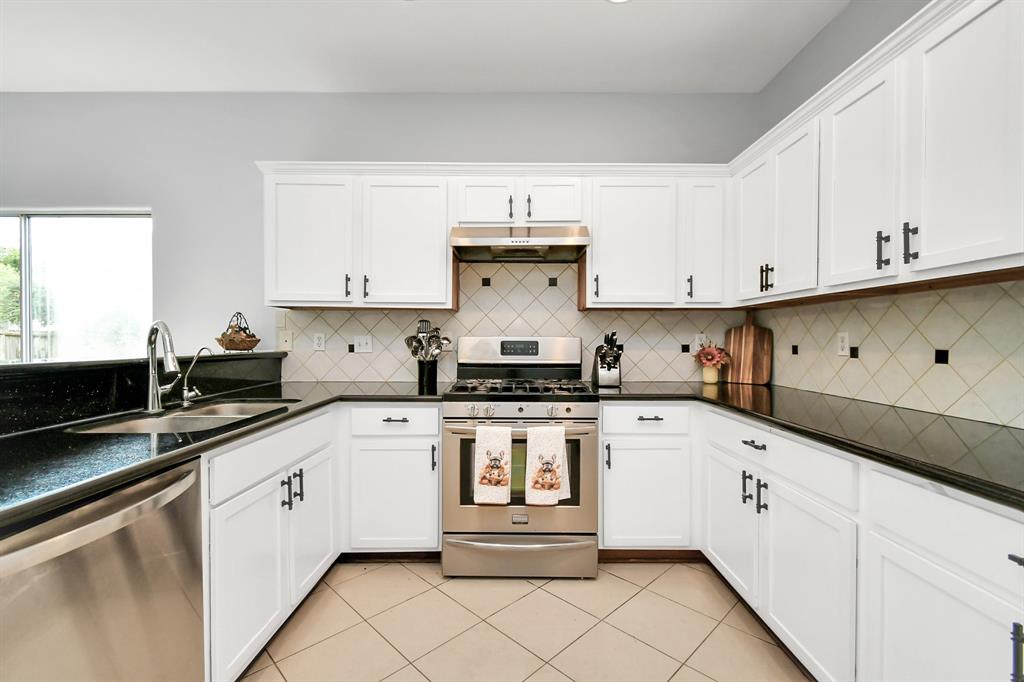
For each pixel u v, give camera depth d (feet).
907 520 3.27
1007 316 4.10
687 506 6.92
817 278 5.26
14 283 9.18
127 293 9.25
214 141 8.84
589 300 7.59
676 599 6.12
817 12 6.56
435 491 6.86
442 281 7.51
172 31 7.02
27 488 2.70
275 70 8.08
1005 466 3.06
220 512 4.13
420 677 4.72
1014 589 2.55
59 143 8.79
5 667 2.46
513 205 7.52
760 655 5.03
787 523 4.69
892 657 3.40
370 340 8.66
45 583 2.65
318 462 6.15
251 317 8.87
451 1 6.34
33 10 6.54
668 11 6.53
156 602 3.41
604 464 6.88
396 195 7.49
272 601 4.99
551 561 6.62
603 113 8.75
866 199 4.46
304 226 7.46
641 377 8.64
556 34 7.04
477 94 8.76
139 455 3.43
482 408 6.66
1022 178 2.99
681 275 7.56
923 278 3.84
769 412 5.20
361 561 7.16
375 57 7.68
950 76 3.53
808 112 5.35
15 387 4.13
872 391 5.68
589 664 4.90
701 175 7.55
